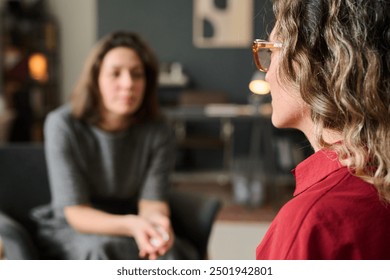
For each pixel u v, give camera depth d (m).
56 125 1.81
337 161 0.62
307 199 0.59
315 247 0.56
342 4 0.62
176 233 1.95
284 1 0.67
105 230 1.65
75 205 1.74
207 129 6.44
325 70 0.63
